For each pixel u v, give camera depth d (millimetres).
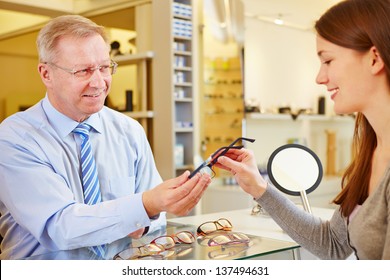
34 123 1572
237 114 4574
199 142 4312
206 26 4371
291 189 1568
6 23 5516
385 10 996
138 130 1890
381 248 1032
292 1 4824
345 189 1240
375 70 1017
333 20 1058
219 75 4473
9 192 1445
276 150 1608
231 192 4070
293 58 5262
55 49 1506
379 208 1032
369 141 1165
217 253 1134
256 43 4797
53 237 1378
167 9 3617
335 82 1070
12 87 5914
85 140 1648
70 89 1518
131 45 4117
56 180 1448
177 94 3746
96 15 4133
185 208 1293
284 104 5156
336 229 1305
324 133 5926
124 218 1305
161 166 3701
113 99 4188
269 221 1779
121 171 1771
